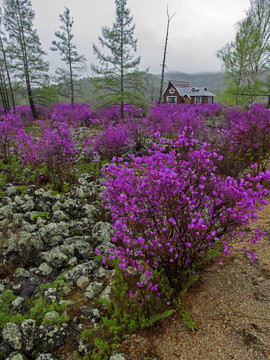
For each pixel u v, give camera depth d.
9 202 5.50
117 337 2.50
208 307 2.69
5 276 3.66
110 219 4.80
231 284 2.94
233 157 6.52
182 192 2.73
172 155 2.95
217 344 2.29
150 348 2.37
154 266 2.82
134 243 2.58
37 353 2.56
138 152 8.96
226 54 20.31
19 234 4.15
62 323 2.75
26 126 16.34
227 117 15.65
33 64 22.25
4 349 2.59
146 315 2.64
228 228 2.94
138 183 2.85
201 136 10.00
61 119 16.42
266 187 4.99
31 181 6.55
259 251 3.38
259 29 19.02
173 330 2.52
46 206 5.23
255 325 2.39
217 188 2.90
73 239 4.22
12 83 23.02
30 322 2.70
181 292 2.76
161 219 2.80
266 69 19.36
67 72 24.88
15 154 8.39
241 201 2.56
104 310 2.93
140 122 10.80
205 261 3.15
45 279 3.62
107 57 16.97
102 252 3.91
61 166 6.41
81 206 5.20
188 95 42.03
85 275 3.49
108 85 17.53
